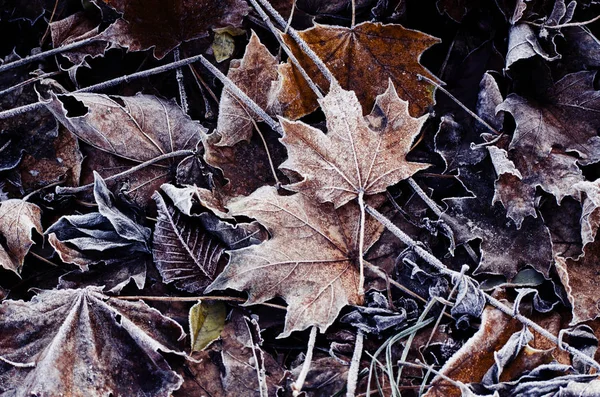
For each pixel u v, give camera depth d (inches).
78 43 39.9
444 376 37.5
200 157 39.4
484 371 37.9
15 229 38.6
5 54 40.8
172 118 39.7
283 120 38.3
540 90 39.5
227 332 38.3
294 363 38.4
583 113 39.2
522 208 38.7
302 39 39.3
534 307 38.6
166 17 39.6
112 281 38.4
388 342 38.3
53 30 40.2
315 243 38.4
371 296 38.6
